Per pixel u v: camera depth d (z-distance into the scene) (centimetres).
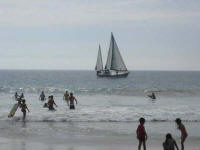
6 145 3005
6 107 6081
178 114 5134
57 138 3366
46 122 4350
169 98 8881
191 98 8931
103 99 8250
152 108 5916
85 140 3278
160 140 3312
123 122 4428
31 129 3859
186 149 2925
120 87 14475
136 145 3073
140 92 10794
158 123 4384
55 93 10444
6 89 11850
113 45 18238
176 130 3888
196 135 3606
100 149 2905
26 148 2895
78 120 4509
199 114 5150
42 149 2877
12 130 3791
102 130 3838
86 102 7338
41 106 6141
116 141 3244
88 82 18712
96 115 4922
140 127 2761
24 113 4672
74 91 11206
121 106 6347
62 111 5328
